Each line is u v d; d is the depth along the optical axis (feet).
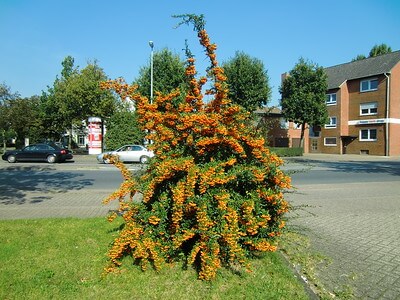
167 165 12.53
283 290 11.87
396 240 18.13
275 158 14.07
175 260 13.75
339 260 15.06
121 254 13.33
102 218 21.70
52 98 132.98
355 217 23.65
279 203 13.99
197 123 13.26
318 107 111.24
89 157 98.94
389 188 38.60
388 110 114.62
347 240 18.06
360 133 124.16
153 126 13.83
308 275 13.24
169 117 13.50
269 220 14.35
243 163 13.84
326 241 17.81
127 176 14.71
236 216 12.42
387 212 25.38
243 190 13.92
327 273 13.65
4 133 113.39
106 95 113.39
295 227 20.04
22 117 110.83
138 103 14.24
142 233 13.26
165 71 88.33
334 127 130.93
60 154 79.36
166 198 13.03
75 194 33.30
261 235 14.14
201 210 12.12
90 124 104.88
